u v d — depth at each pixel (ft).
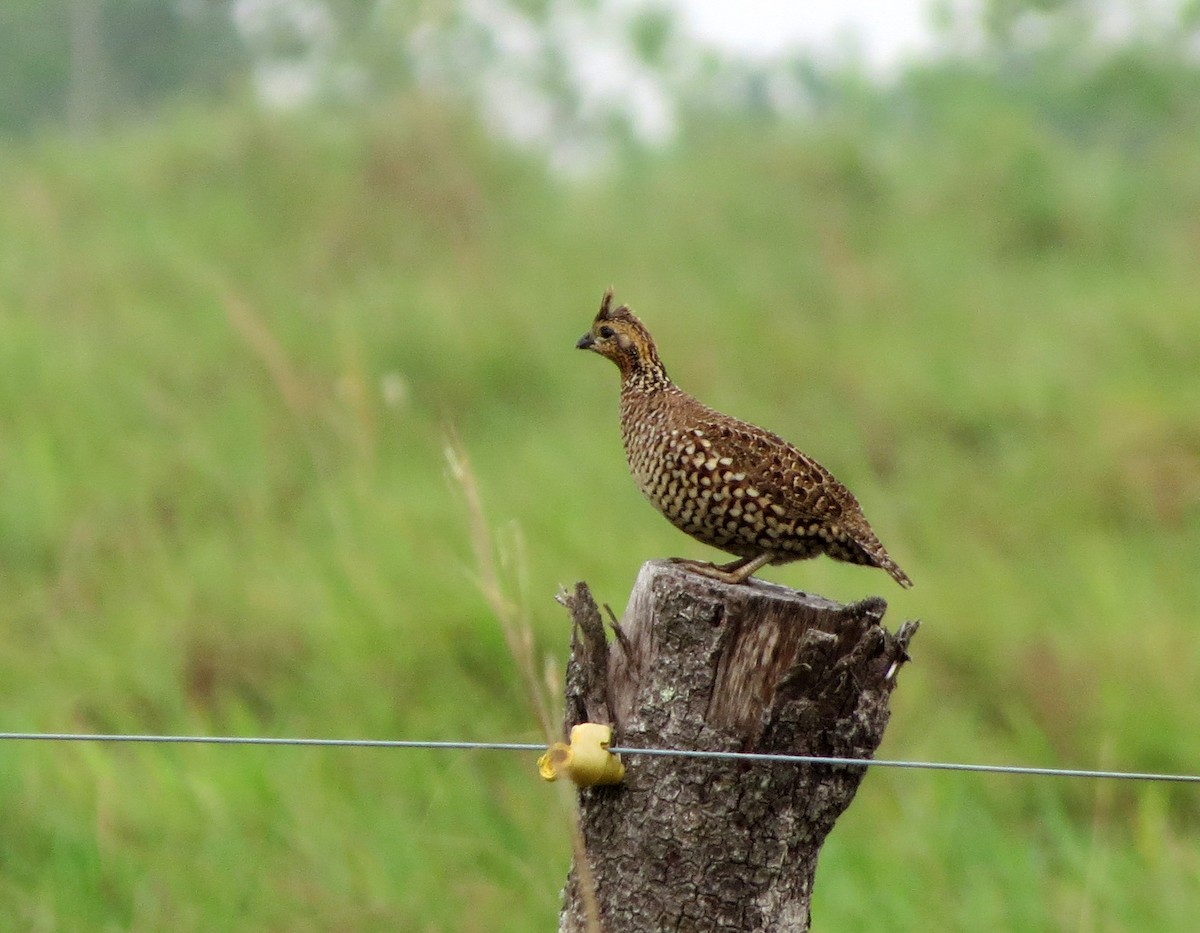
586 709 23.97
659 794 23.11
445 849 35.96
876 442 66.39
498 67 154.92
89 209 98.48
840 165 112.88
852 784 23.30
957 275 95.96
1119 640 46.91
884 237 104.78
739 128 123.65
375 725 42.06
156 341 72.23
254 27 173.06
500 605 26.43
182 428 62.34
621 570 49.03
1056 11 154.40
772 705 22.82
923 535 56.24
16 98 173.27
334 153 101.24
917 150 120.26
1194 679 45.19
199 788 37.22
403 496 54.08
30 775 37.91
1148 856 37.29
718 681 23.17
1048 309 86.89
